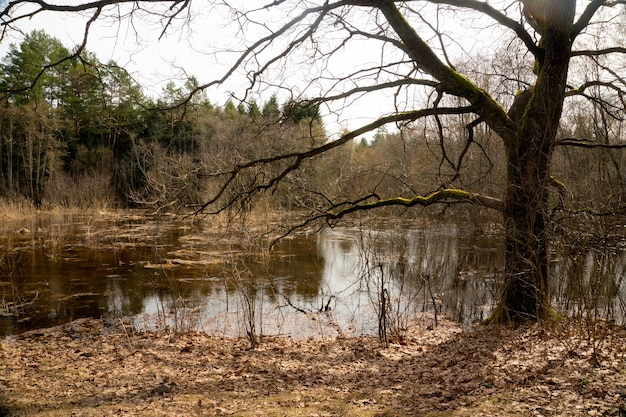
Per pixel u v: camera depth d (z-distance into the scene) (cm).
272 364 785
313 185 1309
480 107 828
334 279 1590
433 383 624
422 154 2141
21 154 4475
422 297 1348
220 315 1197
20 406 587
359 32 890
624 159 1226
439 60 825
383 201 932
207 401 595
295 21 731
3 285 1494
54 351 893
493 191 1385
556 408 470
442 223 2430
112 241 2369
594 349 594
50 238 2483
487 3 786
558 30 749
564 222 787
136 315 1209
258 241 1303
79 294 1398
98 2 630
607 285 763
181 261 1836
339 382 671
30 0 601
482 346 768
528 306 852
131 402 596
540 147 772
